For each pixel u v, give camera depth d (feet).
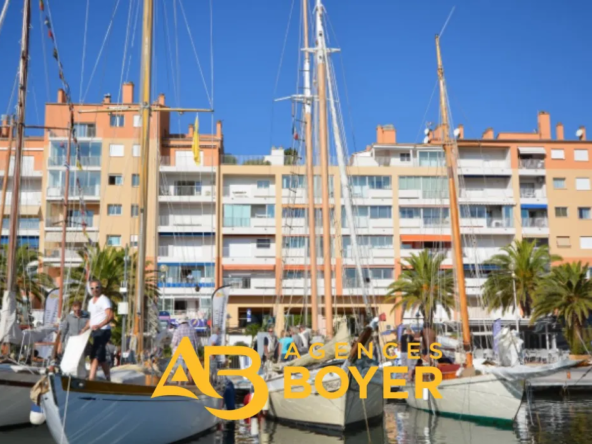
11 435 61.77
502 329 83.92
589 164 242.99
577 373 125.39
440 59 102.06
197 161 86.33
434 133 243.40
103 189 158.61
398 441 67.31
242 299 223.92
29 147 228.02
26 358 65.98
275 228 226.79
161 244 222.28
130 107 75.00
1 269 101.09
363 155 246.68
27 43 68.69
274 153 244.63
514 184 238.68
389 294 204.03
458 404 82.12
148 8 68.54
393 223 230.27
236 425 77.51
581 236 239.30
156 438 55.62
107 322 48.16
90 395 47.01
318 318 111.75
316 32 102.99
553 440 66.85
